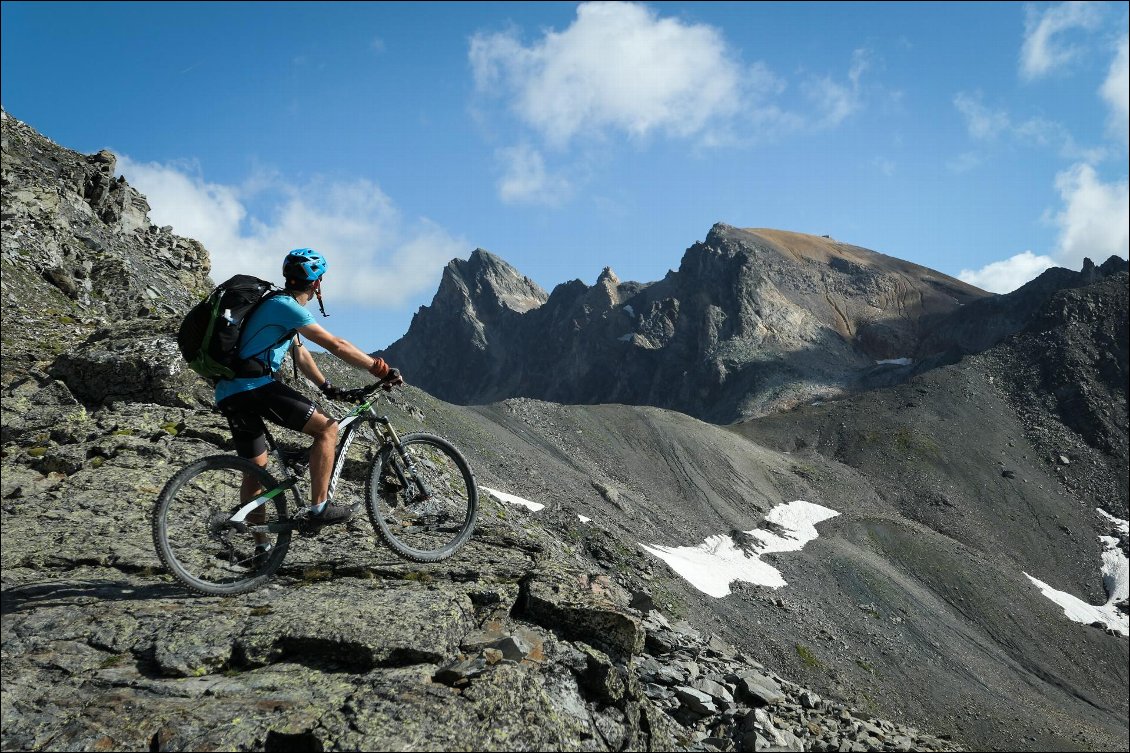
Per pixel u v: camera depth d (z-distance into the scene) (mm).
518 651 6082
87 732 4613
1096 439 195625
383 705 4992
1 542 6980
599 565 61531
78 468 8867
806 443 198875
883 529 137250
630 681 6586
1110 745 77938
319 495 6492
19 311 16016
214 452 9750
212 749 4559
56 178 27938
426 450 8992
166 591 6445
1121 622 120188
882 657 85750
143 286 21859
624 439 160625
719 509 138250
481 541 8438
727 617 76625
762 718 8156
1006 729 76688
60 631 5625
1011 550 149625
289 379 12359
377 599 6383
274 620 5898
